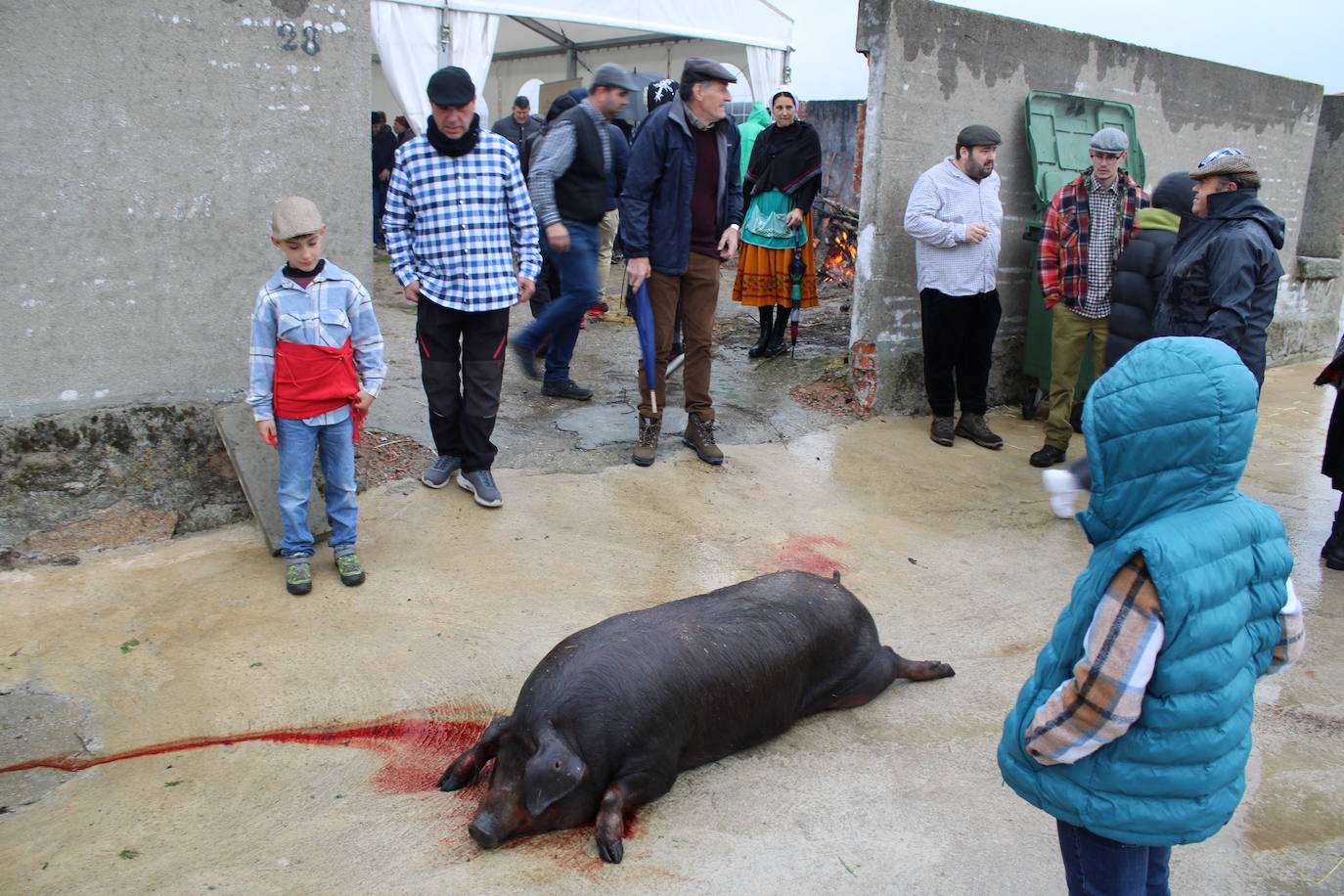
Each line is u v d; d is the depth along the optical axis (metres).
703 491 5.52
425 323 4.93
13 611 3.87
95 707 3.34
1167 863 2.28
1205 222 4.87
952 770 3.27
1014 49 7.11
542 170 5.33
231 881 2.61
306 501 4.14
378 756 3.21
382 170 13.70
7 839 2.74
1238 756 2.02
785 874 2.75
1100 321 6.14
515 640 3.89
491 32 10.76
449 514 4.95
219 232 4.52
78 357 4.25
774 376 7.90
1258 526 1.99
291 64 4.56
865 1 6.44
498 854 2.77
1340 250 10.62
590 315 9.67
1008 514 5.60
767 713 3.28
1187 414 1.88
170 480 4.55
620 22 11.56
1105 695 1.86
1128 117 7.95
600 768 2.84
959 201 6.23
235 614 3.95
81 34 4.00
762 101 13.36
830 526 5.24
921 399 7.32
